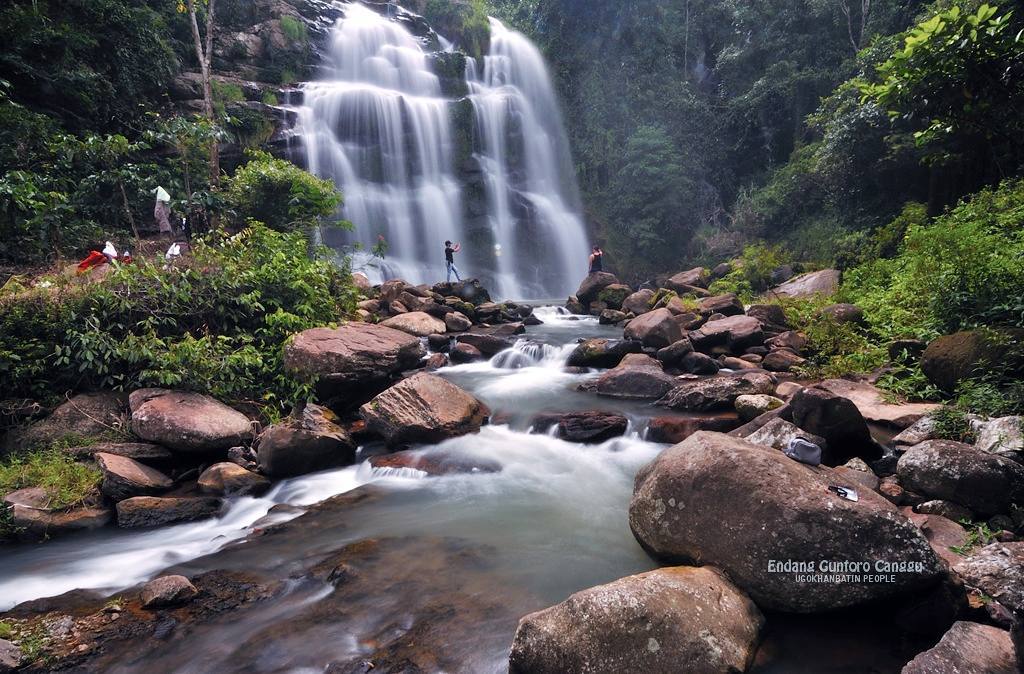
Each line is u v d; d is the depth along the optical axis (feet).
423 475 21.31
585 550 15.92
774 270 55.11
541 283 83.41
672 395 27.58
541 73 98.12
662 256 90.17
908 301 32.14
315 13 81.30
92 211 43.70
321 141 67.82
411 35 91.35
